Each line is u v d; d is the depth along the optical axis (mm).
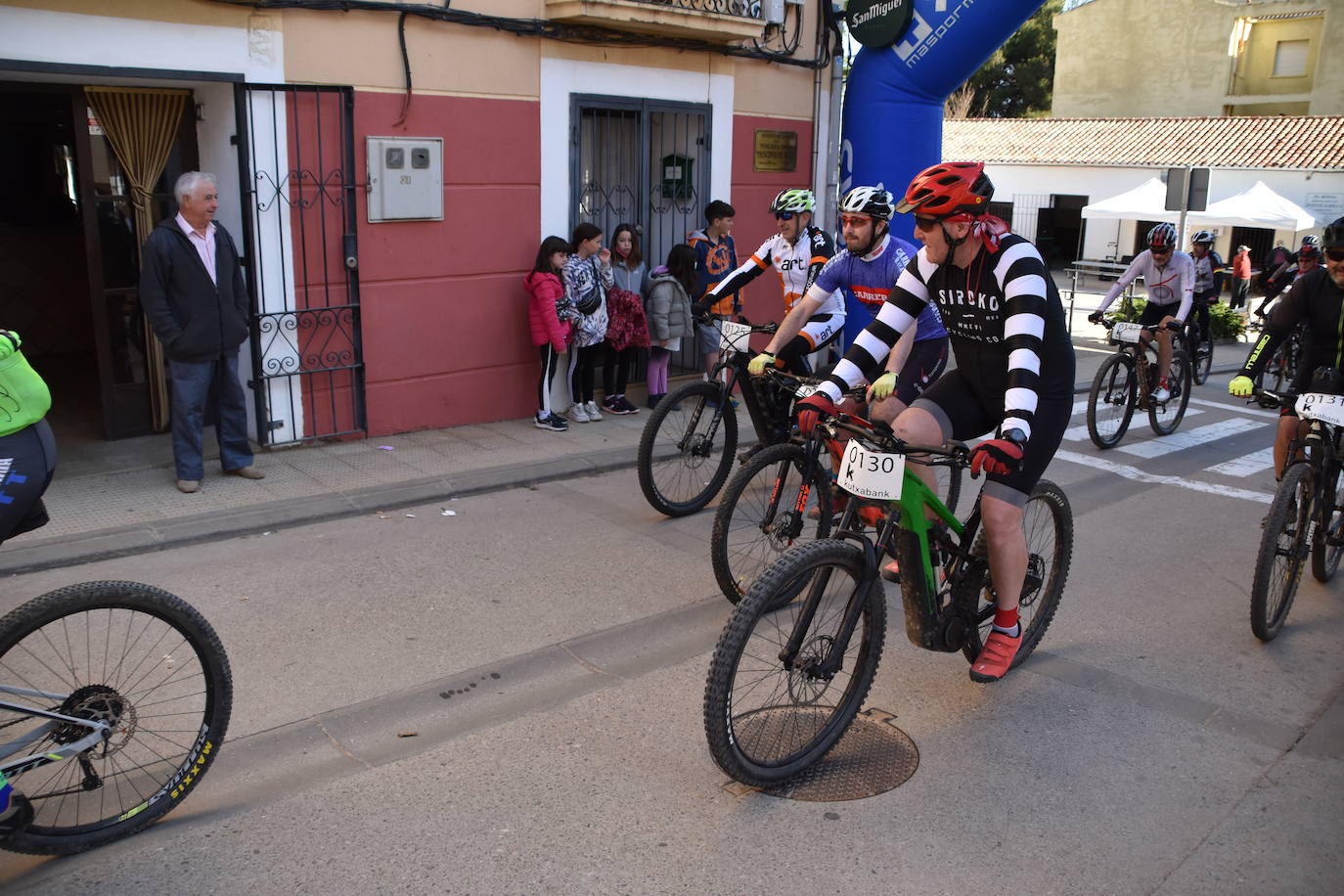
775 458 4711
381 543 5539
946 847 3125
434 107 7234
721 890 2906
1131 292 20156
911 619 3625
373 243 7121
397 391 7461
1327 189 27500
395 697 3959
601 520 6027
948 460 3541
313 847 3057
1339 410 4383
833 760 3596
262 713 3809
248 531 5578
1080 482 7367
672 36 8375
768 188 9711
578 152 8117
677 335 8562
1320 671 4410
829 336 5426
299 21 6531
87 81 6227
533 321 7754
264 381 6820
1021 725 3877
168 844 3062
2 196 8781
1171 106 37719
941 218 3346
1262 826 3277
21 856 3004
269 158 6578
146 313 5812
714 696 3100
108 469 6410
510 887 2895
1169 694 4156
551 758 3564
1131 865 3064
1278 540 4605
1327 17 33938
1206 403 10883
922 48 8703
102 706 3049
